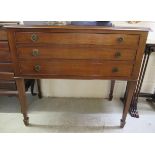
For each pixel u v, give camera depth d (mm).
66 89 1952
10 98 1908
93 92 1970
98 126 1572
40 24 1224
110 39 1116
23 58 1198
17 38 1123
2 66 1320
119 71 1232
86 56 1180
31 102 1888
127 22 1521
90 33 1099
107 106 1857
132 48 1143
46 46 1150
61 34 1106
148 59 1589
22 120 1613
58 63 1214
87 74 1252
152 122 1637
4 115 1671
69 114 1719
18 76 1275
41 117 1667
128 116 1698
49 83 1913
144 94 1890
